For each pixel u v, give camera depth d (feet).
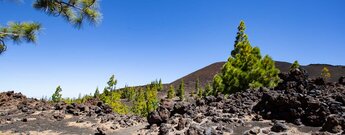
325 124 39.37
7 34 46.68
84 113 77.51
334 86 64.13
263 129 42.50
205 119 50.75
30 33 46.88
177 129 47.39
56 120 71.26
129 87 444.14
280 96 48.60
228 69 114.21
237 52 132.67
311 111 44.11
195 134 42.14
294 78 60.44
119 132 56.95
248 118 49.29
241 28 166.20
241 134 41.37
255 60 116.67
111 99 235.81
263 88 66.74
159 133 47.42
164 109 54.95
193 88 530.27
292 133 39.75
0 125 65.67
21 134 58.44
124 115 75.61
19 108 82.99
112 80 248.32
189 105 58.13
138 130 53.98
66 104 87.04
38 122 68.80
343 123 38.37
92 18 48.98
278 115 47.37
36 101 94.17
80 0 47.65
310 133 39.14
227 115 50.80
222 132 42.04
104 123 67.31
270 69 117.39
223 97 65.05
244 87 111.34
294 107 46.24
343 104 47.78
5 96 95.50
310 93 55.16
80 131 61.36
